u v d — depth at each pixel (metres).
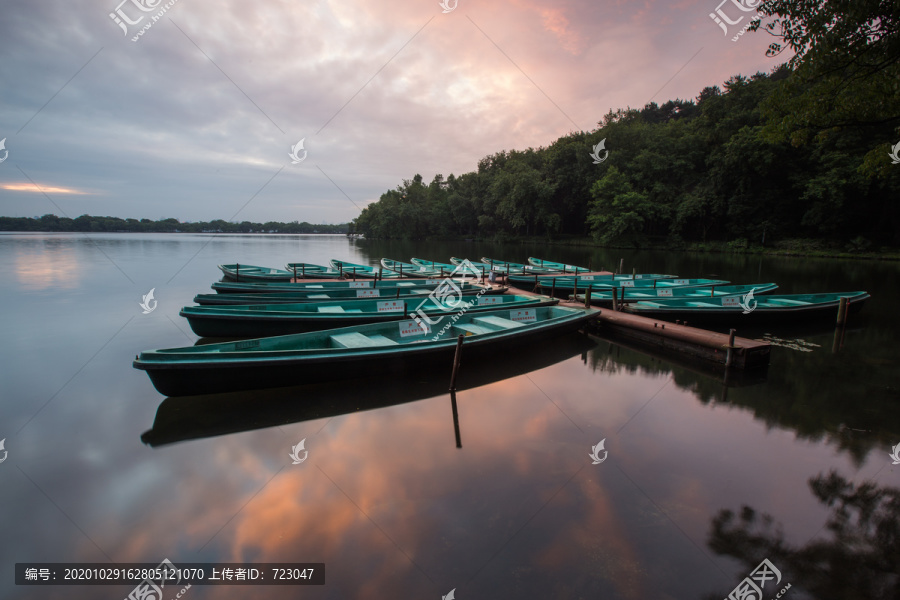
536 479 4.76
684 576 3.46
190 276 20.30
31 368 8.29
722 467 5.02
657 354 9.78
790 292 18.17
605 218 41.16
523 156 58.38
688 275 24.00
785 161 34.44
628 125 45.62
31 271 20.34
